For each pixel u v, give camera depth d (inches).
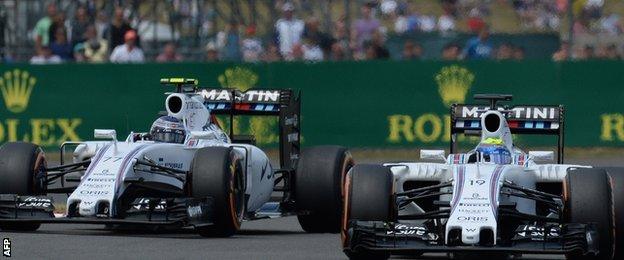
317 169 1882.4
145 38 3560.5
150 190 1788.9
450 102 3171.8
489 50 3422.7
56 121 3223.4
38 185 1763.0
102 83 3213.6
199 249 1593.3
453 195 1429.6
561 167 1549.0
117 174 1684.3
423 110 3174.2
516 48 3432.6
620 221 1396.4
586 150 3159.5
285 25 3444.9
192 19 3503.9
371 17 3489.2
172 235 1770.4
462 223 1369.3
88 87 3218.5
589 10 3486.7
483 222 1369.3
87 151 1830.7
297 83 3206.2
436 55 3459.6
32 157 1759.4
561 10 3496.6
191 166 1728.6
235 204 1742.1
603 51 3422.7
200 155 1728.6
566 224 1384.1
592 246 1363.2
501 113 1628.9
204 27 3501.5
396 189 1534.2
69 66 3216.0
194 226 1681.8
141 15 3494.1
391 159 3161.9
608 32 3454.7
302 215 1887.3
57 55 3444.9
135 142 1803.6
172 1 3508.9
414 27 3533.5
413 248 1374.3
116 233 1781.5
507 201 1518.2
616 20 3474.4
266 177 1936.5
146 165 1742.1
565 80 3157.0
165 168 1727.4
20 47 3496.6
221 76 3201.3
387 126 3186.5
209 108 1967.3
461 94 3169.3
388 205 1427.2
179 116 1850.4
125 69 3211.1
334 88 3196.4
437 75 3174.2
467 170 1480.1
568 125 3154.5
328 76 3198.8
